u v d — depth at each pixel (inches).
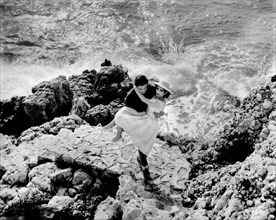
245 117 234.1
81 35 652.7
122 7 722.8
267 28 637.9
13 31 666.2
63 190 234.2
